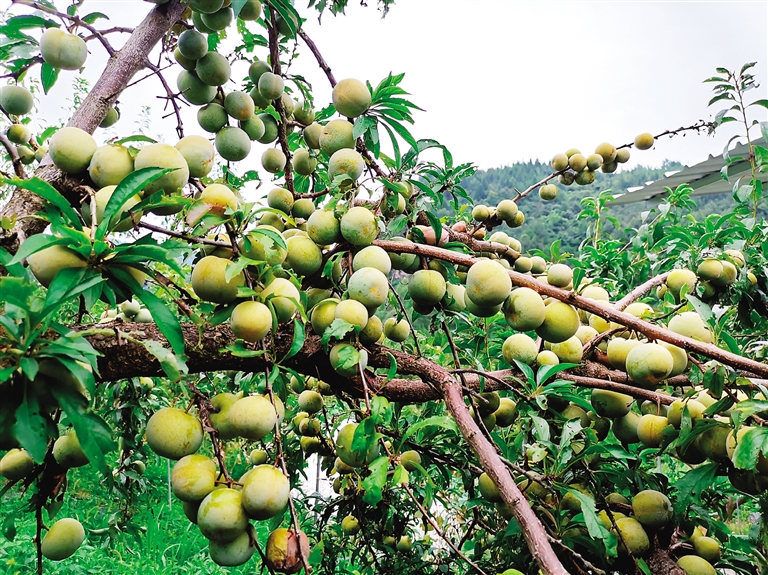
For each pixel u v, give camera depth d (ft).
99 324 4.31
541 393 5.13
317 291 5.78
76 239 3.38
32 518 16.65
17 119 6.20
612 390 5.51
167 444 3.95
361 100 5.93
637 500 5.71
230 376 8.54
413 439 6.97
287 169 6.98
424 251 5.48
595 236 12.87
